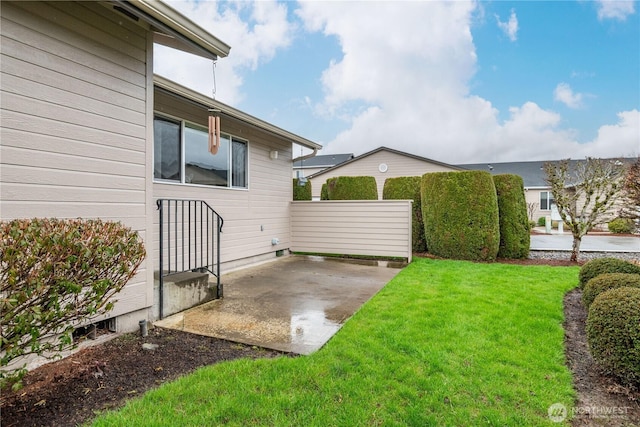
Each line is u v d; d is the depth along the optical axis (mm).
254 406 1919
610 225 14289
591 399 2105
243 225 6723
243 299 4250
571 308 3830
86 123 2814
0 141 2316
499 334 2980
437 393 2084
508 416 1889
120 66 3092
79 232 1986
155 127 4895
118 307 3000
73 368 2406
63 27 2658
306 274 5871
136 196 3223
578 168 8094
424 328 3090
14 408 1916
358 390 2090
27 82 2447
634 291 2455
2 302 1557
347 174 19359
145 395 2029
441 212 7555
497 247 7191
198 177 5656
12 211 2373
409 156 18016
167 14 2867
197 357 2609
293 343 2861
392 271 6141
